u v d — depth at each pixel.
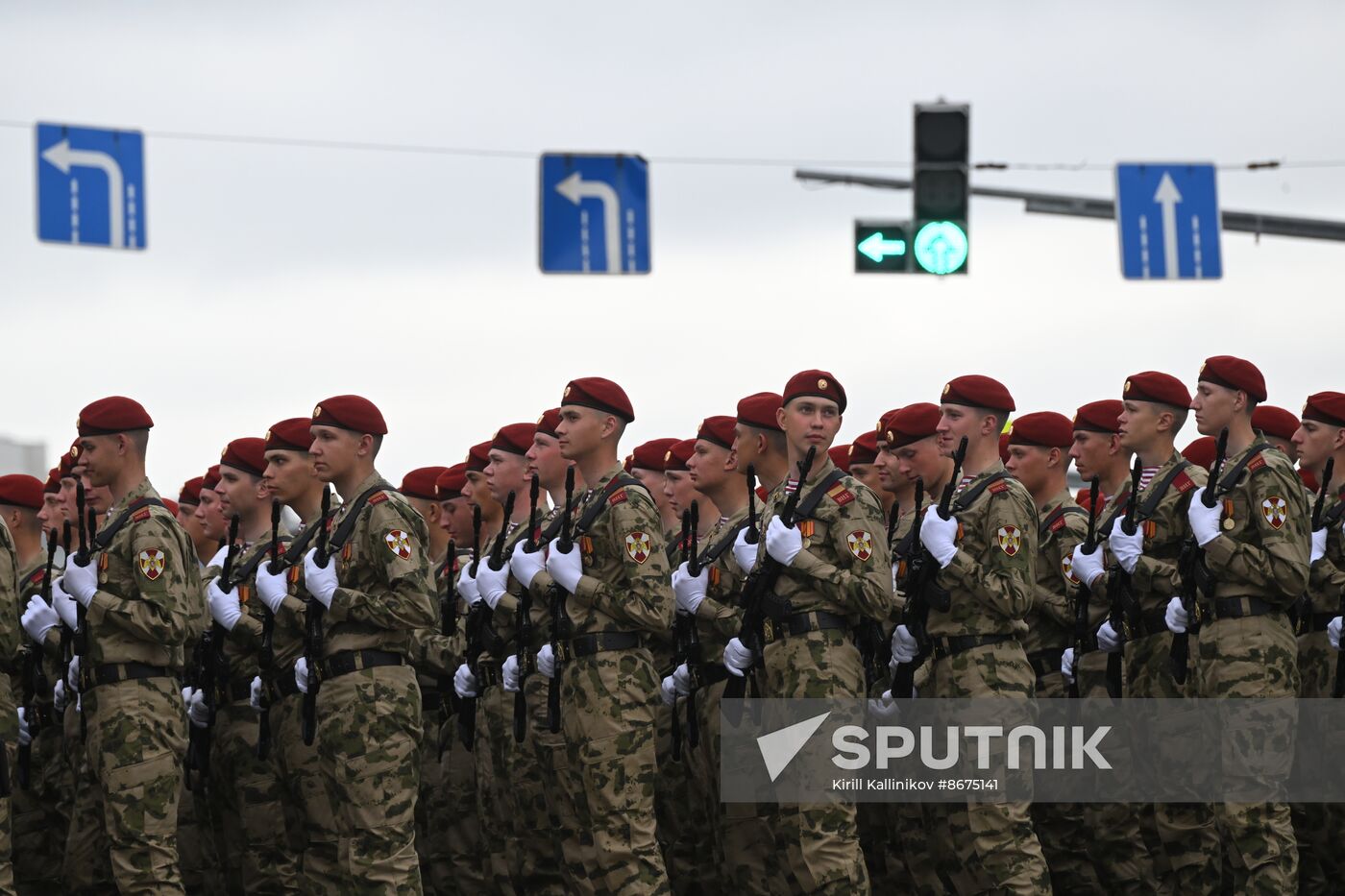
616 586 25.33
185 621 25.83
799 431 25.25
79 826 28.02
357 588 25.50
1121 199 40.59
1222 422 26.56
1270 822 25.11
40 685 29.64
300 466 27.81
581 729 25.17
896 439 27.67
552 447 27.67
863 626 24.97
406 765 25.31
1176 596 26.23
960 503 25.66
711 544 28.33
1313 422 30.09
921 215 38.50
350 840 25.03
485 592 27.38
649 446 31.89
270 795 28.11
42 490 32.41
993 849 25.02
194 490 34.97
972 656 25.27
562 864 26.28
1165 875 28.48
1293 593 25.16
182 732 26.27
